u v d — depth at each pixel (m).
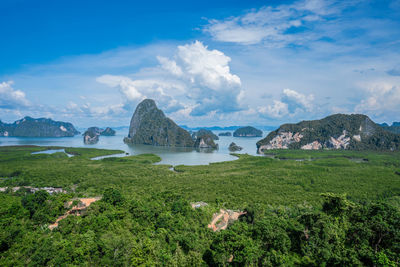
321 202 106.06
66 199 78.69
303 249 58.25
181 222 71.94
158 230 66.81
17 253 50.94
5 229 57.31
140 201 84.81
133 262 50.56
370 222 60.81
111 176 169.62
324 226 60.28
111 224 65.50
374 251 54.53
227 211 92.75
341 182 151.88
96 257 51.56
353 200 116.06
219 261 54.16
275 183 150.50
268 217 70.88
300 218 66.56
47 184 145.00
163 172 189.00
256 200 111.81
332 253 54.44
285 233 60.12
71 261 49.44
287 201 110.81
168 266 52.47
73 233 60.81
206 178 162.50
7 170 180.75
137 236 63.66
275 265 53.25
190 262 55.97
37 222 68.44
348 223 65.19
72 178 161.75
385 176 171.38
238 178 162.75
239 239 56.19
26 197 77.19
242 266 52.91
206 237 68.94
